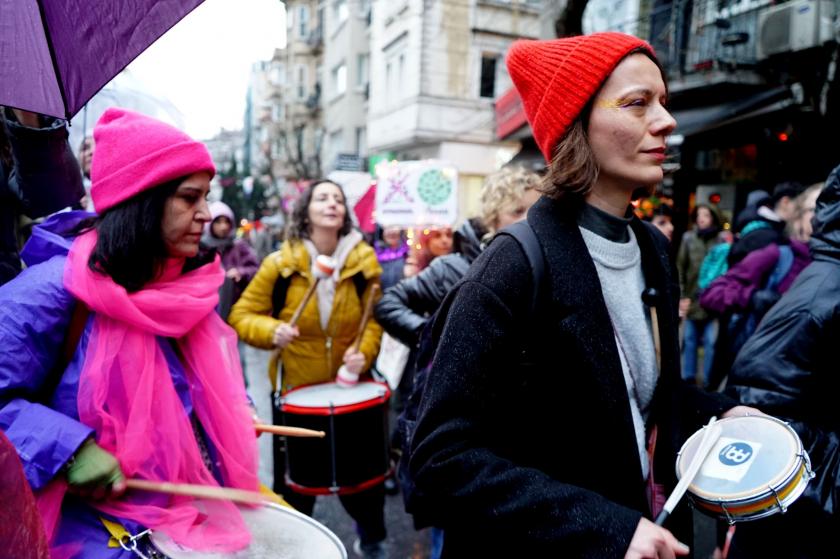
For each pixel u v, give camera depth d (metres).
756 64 6.59
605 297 1.18
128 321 1.41
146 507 1.36
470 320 1.09
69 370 1.40
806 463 1.11
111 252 1.42
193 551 1.34
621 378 1.09
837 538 1.60
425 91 15.76
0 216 1.81
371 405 2.75
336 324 3.02
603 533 0.95
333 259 3.01
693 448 1.19
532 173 2.44
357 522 2.94
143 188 1.44
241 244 5.68
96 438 1.37
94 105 2.66
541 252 1.11
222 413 1.63
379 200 5.32
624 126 1.09
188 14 1.22
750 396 1.63
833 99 6.08
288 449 2.74
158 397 1.46
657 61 1.16
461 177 16.23
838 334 1.56
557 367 1.09
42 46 1.20
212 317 1.70
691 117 7.11
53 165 1.72
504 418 1.13
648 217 7.12
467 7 15.70
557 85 1.14
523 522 0.99
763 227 4.45
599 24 10.67
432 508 1.10
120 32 1.23
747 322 4.32
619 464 1.09
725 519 1.08
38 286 1.37
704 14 8.02
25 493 0.72
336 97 26.17
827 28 5.82
